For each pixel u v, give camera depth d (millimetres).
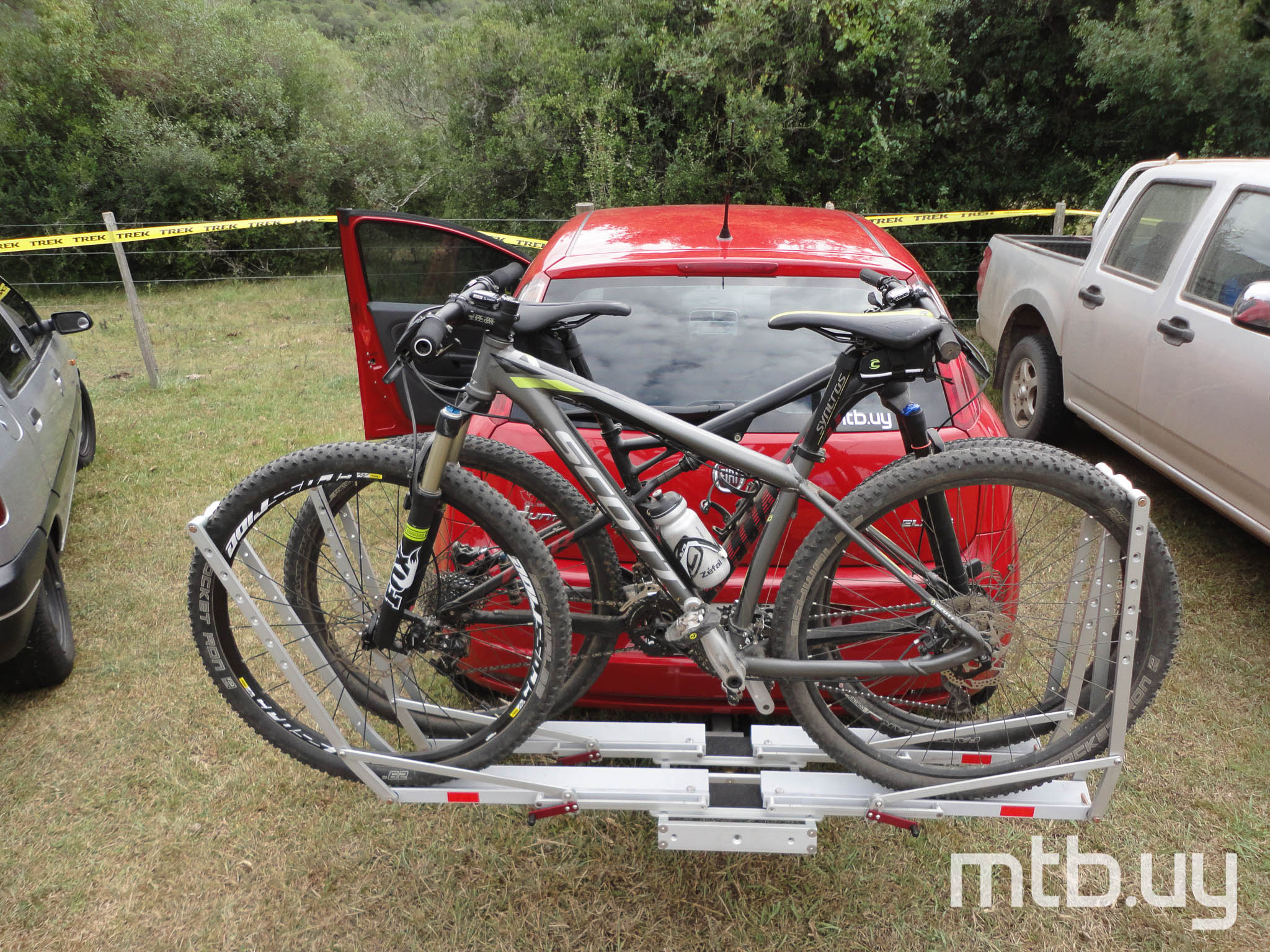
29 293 12867
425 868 2477
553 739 2350
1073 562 2174
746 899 2365
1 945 2266
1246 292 3256
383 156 15273
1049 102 9016
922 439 2068
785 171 9391
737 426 2102
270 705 2283
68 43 13711
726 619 2105
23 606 2918
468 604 2182
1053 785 2129
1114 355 4477
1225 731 2957
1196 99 7836
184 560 4293
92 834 2617
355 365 7898
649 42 10375
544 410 1970
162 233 7258
